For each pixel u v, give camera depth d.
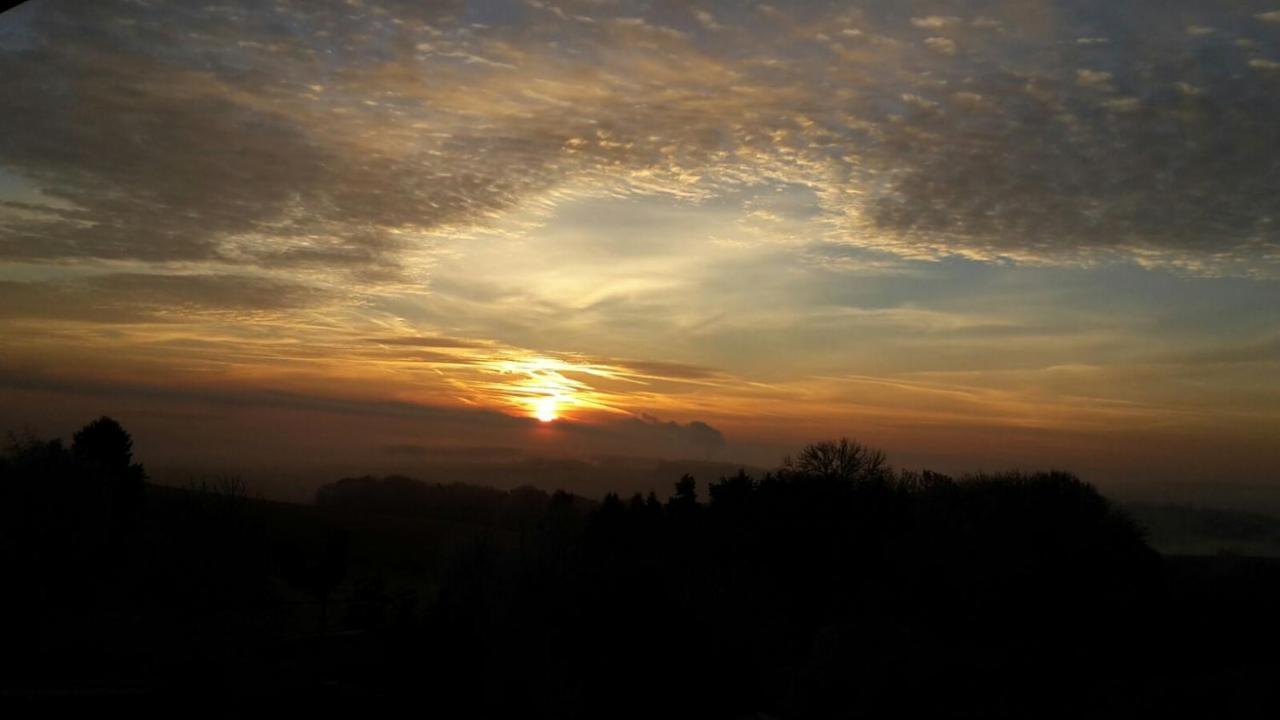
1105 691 21.61
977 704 20.77
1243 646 28.23
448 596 21.38
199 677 15.16
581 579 20.50
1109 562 33.09
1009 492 36.53
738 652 21.08
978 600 30.50
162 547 20.89
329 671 17.28
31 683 14.52
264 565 22.23
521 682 17.92
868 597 31.31
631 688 18.55
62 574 19.64
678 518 37.97
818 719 19.44
